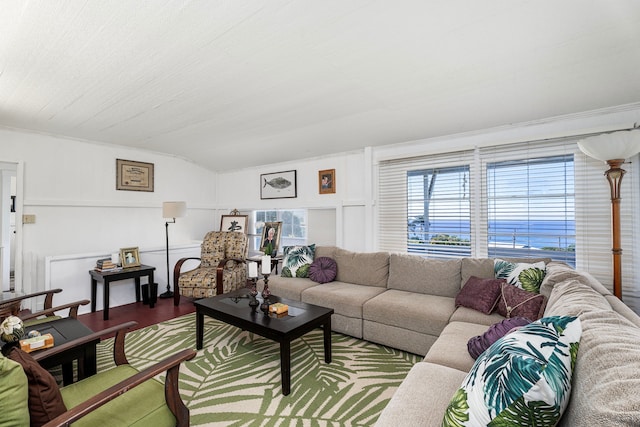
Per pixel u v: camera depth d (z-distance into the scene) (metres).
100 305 3.64
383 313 2.51
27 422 1.02
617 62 1.85
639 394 0.62
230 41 1.69
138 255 3.86
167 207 4.08
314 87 2.28
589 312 1.13
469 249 3.09
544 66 1.92
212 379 2.08
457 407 0.93
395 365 2.24
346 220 4.03
